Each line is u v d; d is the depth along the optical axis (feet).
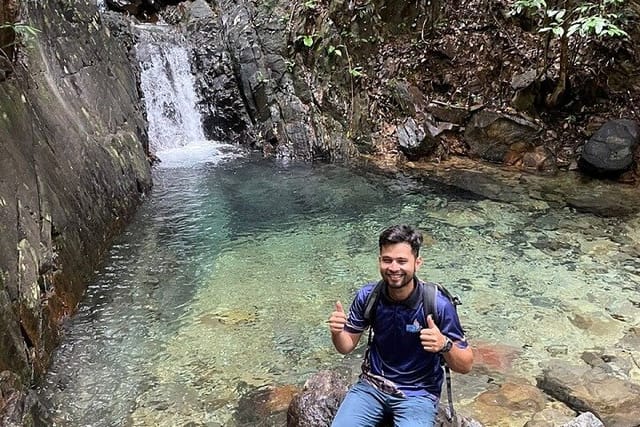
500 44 30.71
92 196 18.40
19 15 17.56
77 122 19.49
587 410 11.70
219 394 12.43
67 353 13.53
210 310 15.80
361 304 8.86
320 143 30.30
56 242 14.96
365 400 8.91
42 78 18.16
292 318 15.53
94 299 15.94
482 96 30.07
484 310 15.98
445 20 31.91
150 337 14.43
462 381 12.84
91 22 25.08
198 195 24.39
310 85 31.40
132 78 28.37
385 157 29.89
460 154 29.96
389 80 31.17
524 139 28.76
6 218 12.55
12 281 11.91
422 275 17.95
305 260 18.89
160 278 17.39
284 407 11.98
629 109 28.40
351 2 31.09
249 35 32.04
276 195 24.73
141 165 24.16
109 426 11.38
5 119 14.33
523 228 21.48
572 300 16.51
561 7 27.55
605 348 14.20
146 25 33.19
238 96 32.09
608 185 26.00
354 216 22.56
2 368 10.75
